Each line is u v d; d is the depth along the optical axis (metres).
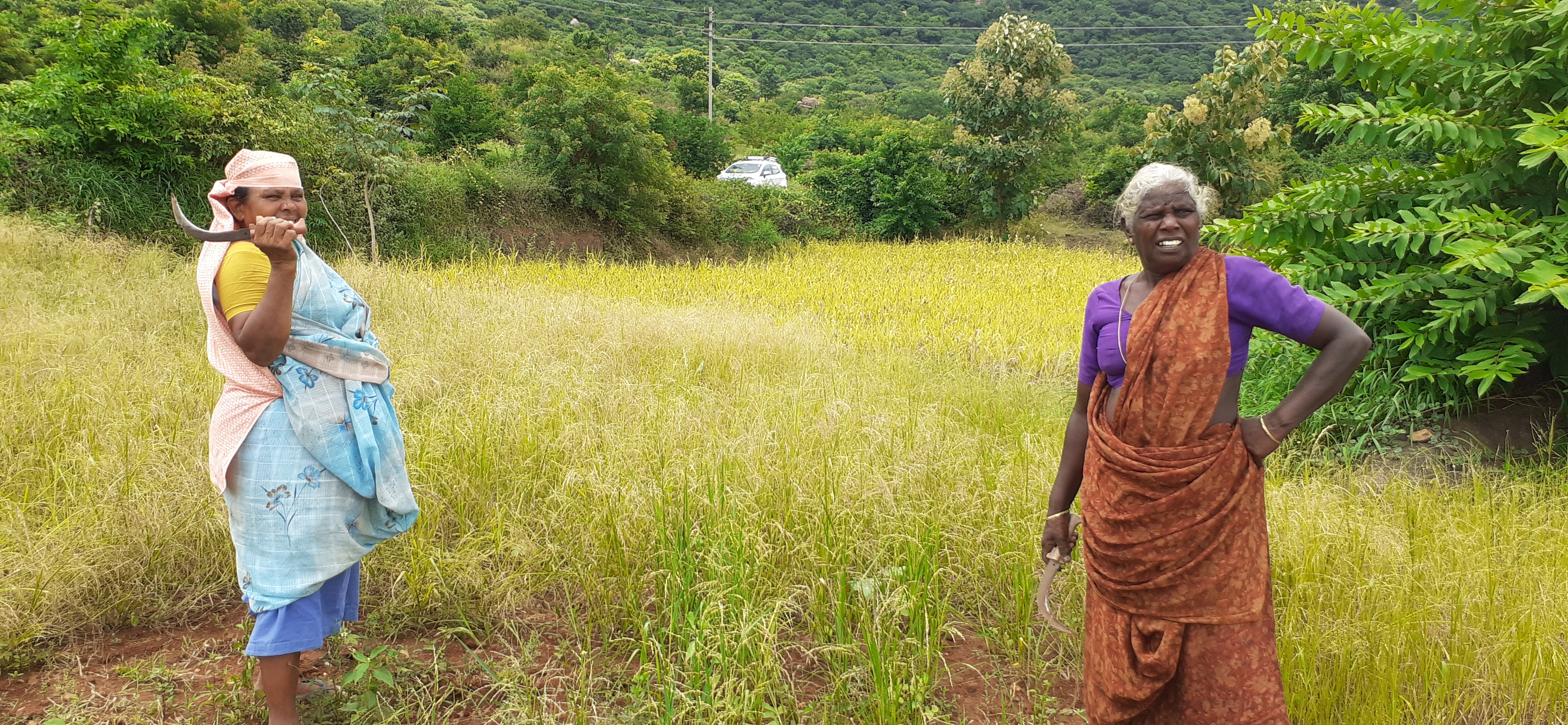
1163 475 2.27
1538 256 5.29
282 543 2.62
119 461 4.14
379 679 2.87
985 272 16.69
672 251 19.09
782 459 4.63
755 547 3.71
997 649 3.52
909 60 107.88
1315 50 6.41
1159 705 2.44
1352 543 3.88
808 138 36.00
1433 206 5.86
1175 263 2.33
